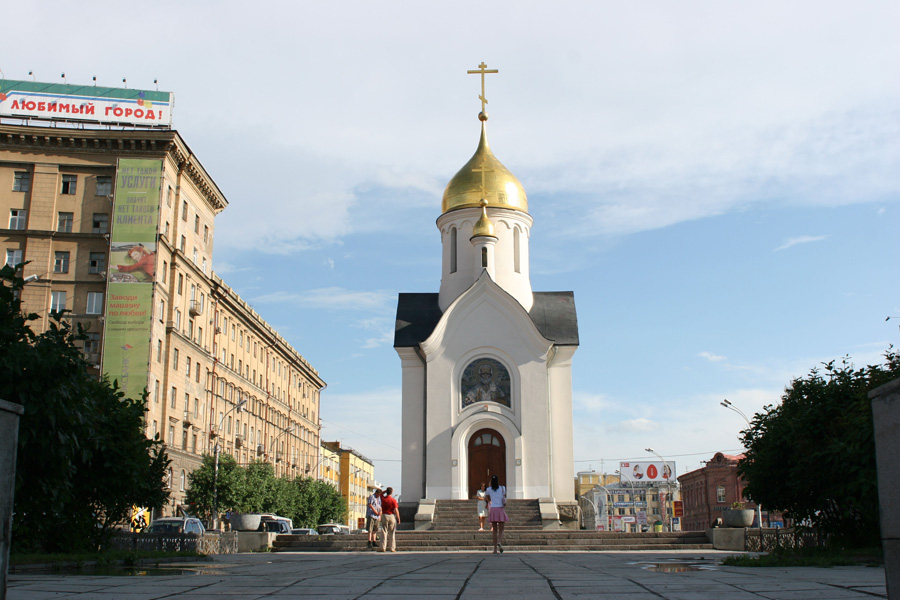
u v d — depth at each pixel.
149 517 48.25
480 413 44.09
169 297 60.16
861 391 19.83
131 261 56.91
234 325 76.81
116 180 58.22
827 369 22.56
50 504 16.98
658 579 11.53
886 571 6.22
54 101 61.38
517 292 48.81
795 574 12.60
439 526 40.34
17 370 14.59
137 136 58.38
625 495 124.12
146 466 21.06
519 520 40.91
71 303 56.91
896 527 6.07
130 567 16.22
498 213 49.44
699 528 107.00
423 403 45.91
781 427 22.66
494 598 8.62
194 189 66.06
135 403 22.20
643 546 32.22
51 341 15.70
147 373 55.22
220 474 58.97
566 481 44.34
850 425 19.47
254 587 10.16
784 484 23.12
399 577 12.25
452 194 50.28
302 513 75.06
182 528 31.70
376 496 31.83
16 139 58.31
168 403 58.47
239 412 77.06
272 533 34.28
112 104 61.75
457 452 43.62
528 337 45.12
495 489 26.20
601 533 34.28
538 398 44.31
